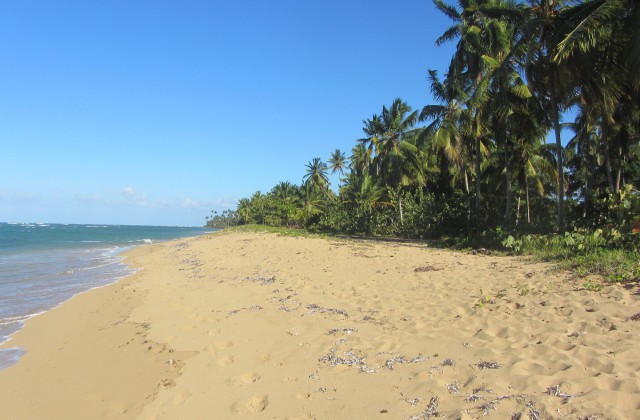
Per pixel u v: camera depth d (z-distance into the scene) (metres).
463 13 21.67
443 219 24.73
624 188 12.11
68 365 6.15
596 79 14.09
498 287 7.60
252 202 76.88
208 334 6.85
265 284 10.75
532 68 15.77
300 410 4.01
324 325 6.68
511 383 3.83
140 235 68.25
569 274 7.65
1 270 17.72
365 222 35.06
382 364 4.80
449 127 23.02
